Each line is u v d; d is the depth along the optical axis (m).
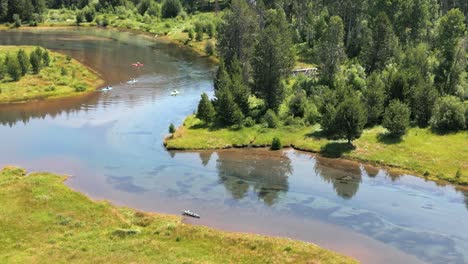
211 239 52.94
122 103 112.62
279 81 95.88
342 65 123.81
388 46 113.31
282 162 79.31
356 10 145.38
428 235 57.44
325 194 68.12
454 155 76.69
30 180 67.75
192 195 67.56
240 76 99.88
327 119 85.75
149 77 136.62
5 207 58.75
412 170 74.56
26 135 92.12
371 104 90.12
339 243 55.56
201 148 84.69
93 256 48.53
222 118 93.88
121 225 56.22
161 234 53.97
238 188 69.94
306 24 162.00
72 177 73.25
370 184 71.19
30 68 130.00
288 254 50.03
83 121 100.06
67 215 57.84
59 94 117.88
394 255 53.25
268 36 94.44
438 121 85.62
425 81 97.38
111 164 78.38
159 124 98.00
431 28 139.62
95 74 136.88
